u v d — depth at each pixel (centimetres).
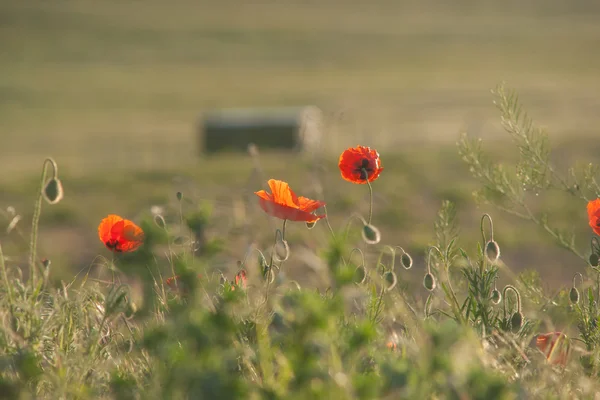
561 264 2873
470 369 540
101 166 5838
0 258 771
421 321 736
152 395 583
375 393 523
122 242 739
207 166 5178
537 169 1024
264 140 7306
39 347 718
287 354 585
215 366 532
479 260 853
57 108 13575
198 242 754
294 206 773
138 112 13088
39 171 5000
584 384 668
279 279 771
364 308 742
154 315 726
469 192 4012
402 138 7581
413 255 2811
